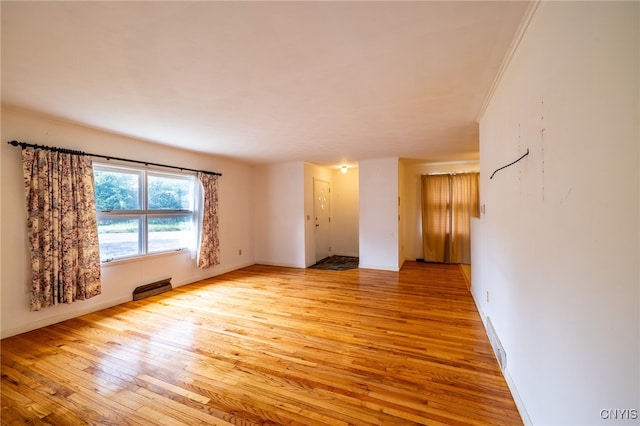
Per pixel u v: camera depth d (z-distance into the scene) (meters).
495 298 2.36
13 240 2.79
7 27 1.47
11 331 2.76
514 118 1.76
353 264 6.26
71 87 2.22
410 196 6.60
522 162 1.61
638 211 0.75
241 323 3.05
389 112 2.84
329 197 7.18
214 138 3.85
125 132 3.52
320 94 2.39
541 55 1.33
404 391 1.88
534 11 1.36
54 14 1.37
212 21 1.44
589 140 0.95
